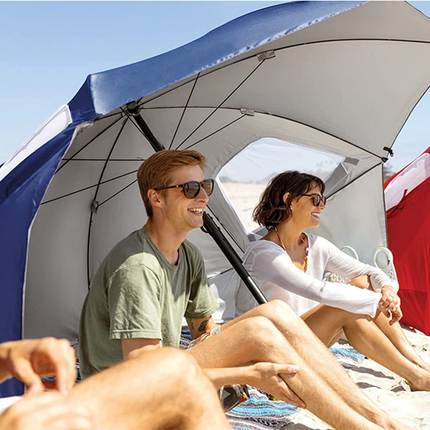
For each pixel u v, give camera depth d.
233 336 2.59
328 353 2.65
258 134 4.59
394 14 3.62
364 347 3.38
